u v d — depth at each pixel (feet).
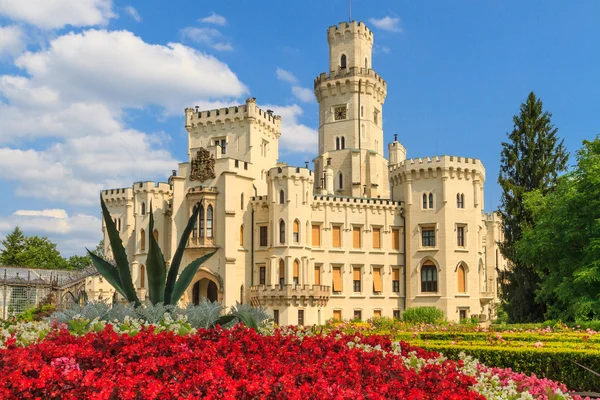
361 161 307.99
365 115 314.76
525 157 234.79
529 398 52.85
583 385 91.30
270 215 250.57
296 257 245.65
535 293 217.77
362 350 62.90
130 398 40.14
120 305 81.05
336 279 259.60
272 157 298.15
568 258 180.65
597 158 177.99
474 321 236.43
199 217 249.96
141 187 274.36
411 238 264.31
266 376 43.86
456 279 256.11
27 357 46.96
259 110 284.20
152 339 57.82
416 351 67.97
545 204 207.92
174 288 89.51
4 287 269.23
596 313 165.17
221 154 282.56
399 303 264.72
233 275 245.45
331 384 45.91
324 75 321.32
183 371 46.68
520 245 200.95
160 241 269.64
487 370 65.82
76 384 41.50
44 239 415.44
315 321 242.37
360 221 265.13
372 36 330.75
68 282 270.87
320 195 263.08
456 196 261.44
